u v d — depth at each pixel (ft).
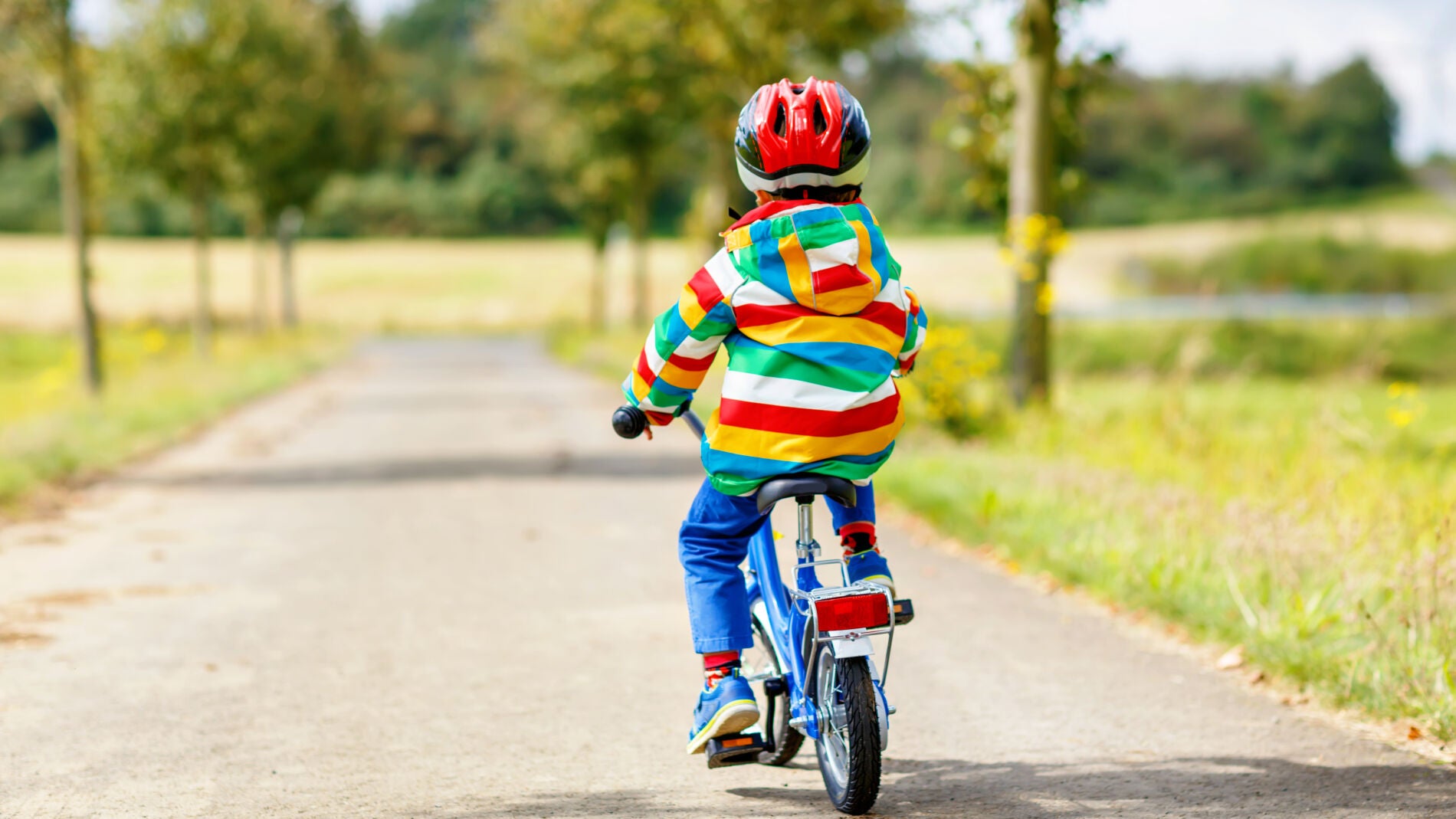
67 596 35.40
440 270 381.81
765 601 20.57
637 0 117.60
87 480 59.93
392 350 217.97
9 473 54.80
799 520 18.89
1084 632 30.37
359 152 206.28
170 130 143.13
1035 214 65.72
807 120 17.92
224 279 349.20
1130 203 515.09
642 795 20.63
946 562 38.65
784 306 17.97
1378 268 339.77
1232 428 56.44
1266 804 19.72
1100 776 21.09
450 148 605.31
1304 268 339.77
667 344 18.33
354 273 375.45
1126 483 42.06
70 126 96.48
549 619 32.45
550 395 112.78
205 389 104.01
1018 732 23.40
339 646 30.07
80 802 20.52
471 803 20.35
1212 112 580.71
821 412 17.95
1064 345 163.84
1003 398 65.87
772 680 19.99
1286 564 30.12
